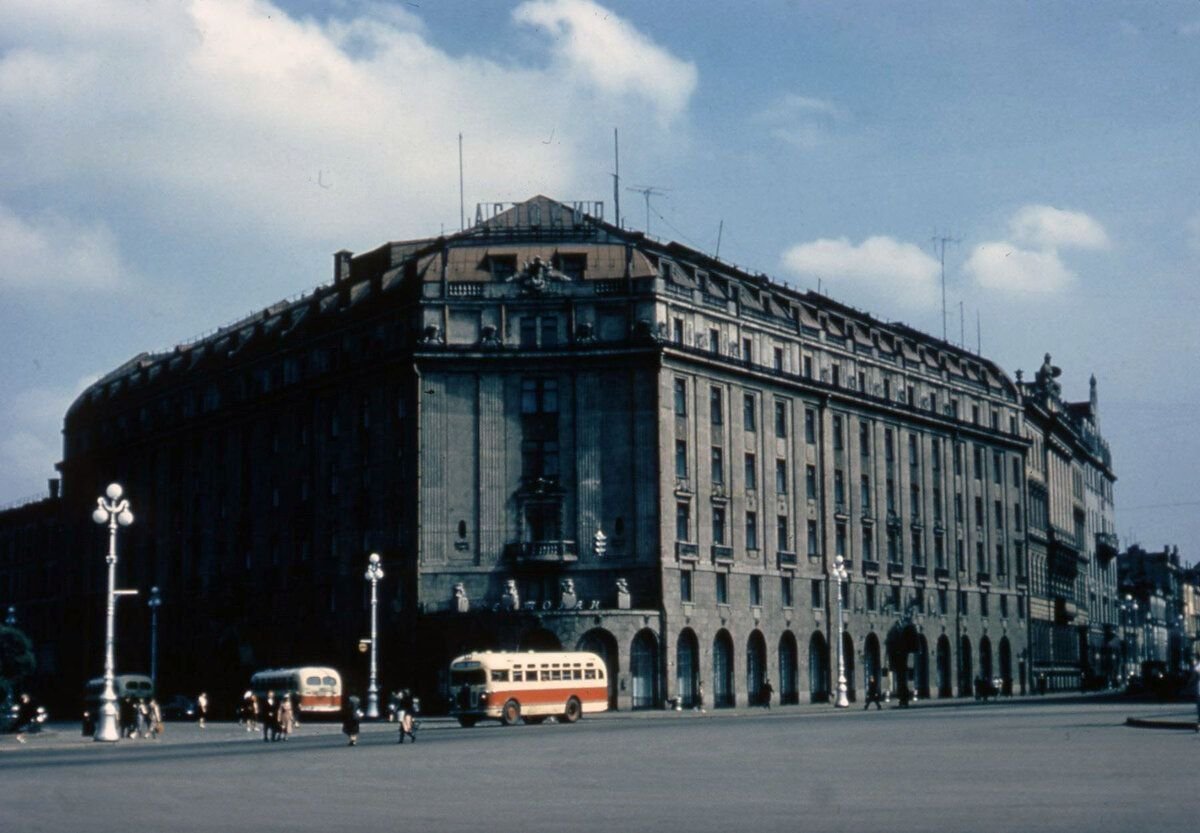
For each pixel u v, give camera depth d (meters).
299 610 101.94
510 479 92.44
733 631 96.88
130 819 23.72
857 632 109.31
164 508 120.31
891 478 116.19
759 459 101.31
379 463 95.94
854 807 23.45
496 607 89.19
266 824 22.62
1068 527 159.38
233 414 111.12
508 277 93.81
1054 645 145.75
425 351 92.25
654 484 91.75
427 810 24.58
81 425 135.12
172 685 116.00
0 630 77.12
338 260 112.00
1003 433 132.50
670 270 96.31
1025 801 23.83
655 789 27.86
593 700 76.19
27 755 49.25
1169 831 19.55
